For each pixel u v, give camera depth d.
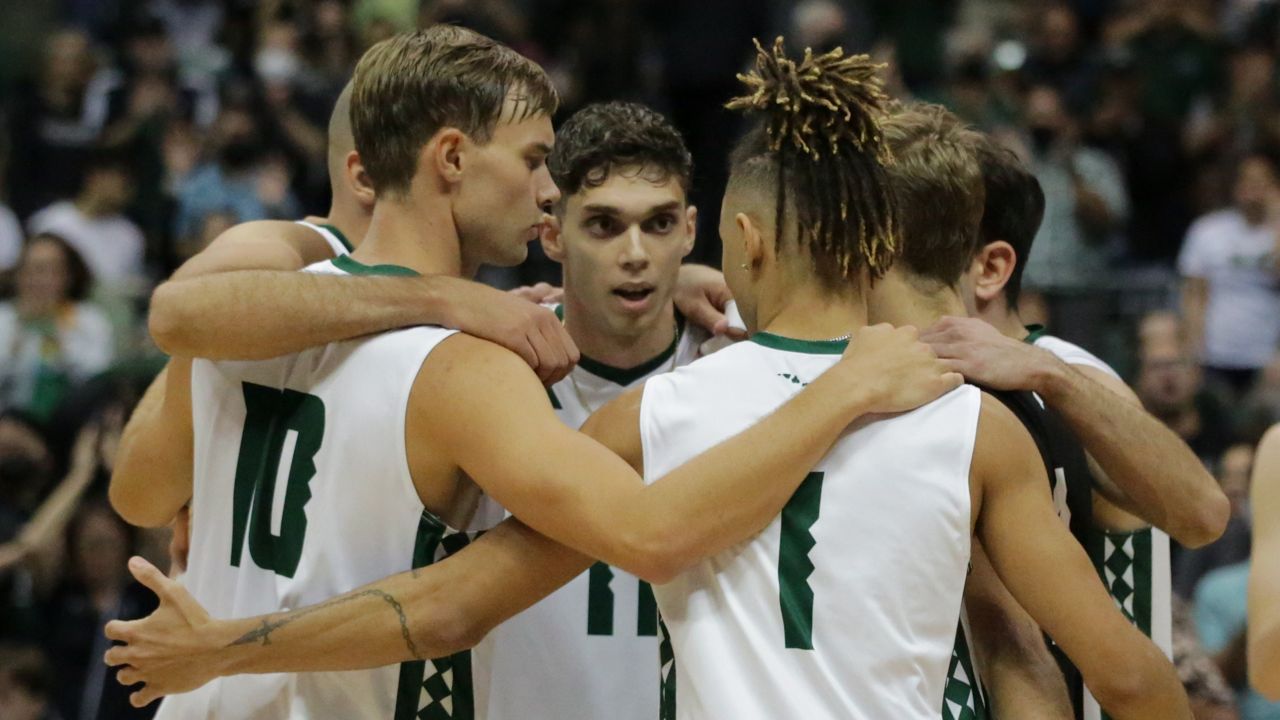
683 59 14.53
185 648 3.70
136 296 12.55
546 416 3.73
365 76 4.06
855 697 3.58
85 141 14.79
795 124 3.75
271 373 4.07
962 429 3.67
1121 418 4.10
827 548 3.64
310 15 15.62
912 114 4.31
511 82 4.01
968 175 4.16
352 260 4.09
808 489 3.68
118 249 13.45
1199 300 12.70
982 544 3.77
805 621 3.62
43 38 16.72
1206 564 9.02
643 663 4.61
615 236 4.46
